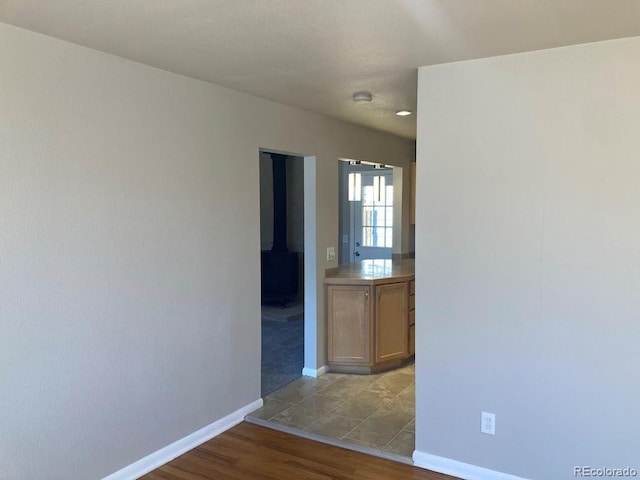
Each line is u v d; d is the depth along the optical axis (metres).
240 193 3.53
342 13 2.04
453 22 2.13
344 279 4.51
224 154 3.37
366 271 4.98
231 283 3.48
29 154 2.28
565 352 2.55
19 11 2.03
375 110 4.13
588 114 2.43
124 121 2.70
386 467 2.96
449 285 2.82
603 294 2.45
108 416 2.68
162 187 2.93
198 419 3.25
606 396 2.47
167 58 2.68
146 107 2.81
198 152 3.16
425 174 2.85
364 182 7.41
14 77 2.21
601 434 2.49
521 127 2.59
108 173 2.62
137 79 2.75
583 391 2.52
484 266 2.72
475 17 2.06
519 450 2.69
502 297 2.69
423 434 2.95
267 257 7.46
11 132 2.21
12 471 2.27
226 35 2.30
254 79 3.11
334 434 3.36
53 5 1.97
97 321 2.60
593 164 2.44
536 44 2.42
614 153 2.39
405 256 6.19
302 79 3.12
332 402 3.91
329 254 4.65
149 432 2.91
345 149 4.79
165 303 2.98
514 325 2.66
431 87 2.81
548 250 2.56
